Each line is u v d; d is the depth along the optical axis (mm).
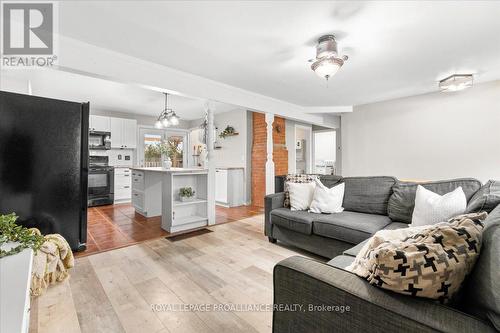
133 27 2074
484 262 715
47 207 2367
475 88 3654
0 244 1396
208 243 2865
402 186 2336
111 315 1546
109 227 3527
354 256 1465
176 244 2824
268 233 2891
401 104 4391
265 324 1479
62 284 1913
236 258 2432
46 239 1912
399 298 750
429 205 1896
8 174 2164
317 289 875
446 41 2311
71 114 2506
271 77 3285
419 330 657
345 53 2564
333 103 4801
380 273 780
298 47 2418
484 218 899
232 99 3711
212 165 3717
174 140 6855
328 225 2252
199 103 4984
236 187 5277
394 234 1102
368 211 2514
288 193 2932
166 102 4887
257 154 5422
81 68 2336
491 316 651
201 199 3764
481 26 2043
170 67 2939
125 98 4578
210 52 2533
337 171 6098
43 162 2342
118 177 5449
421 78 3355
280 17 1918
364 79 3396
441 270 717
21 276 1044
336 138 6133
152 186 4172
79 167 2576
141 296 1757
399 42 2328
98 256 2467
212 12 1857
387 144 4582
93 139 5277
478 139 3631
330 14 1879
